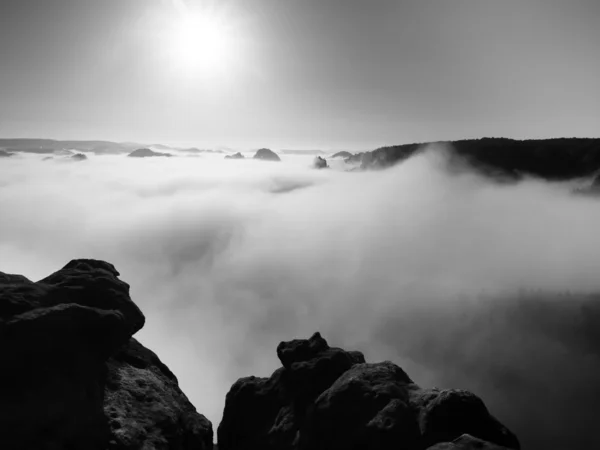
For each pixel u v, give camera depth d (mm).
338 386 10664
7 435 8336
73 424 9211
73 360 10133
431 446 8211
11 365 9102
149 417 10609
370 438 9305
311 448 10055
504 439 8867
